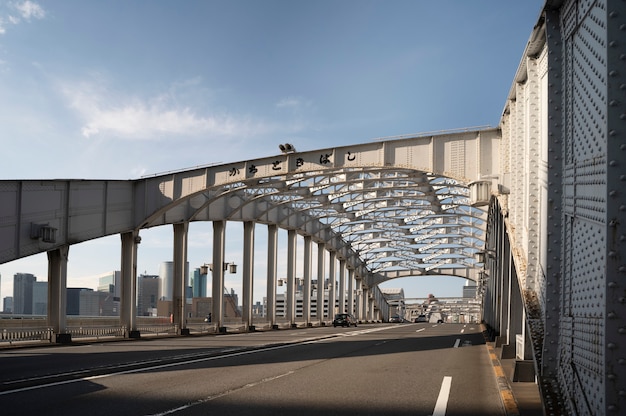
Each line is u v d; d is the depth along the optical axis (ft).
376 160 103.71
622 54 15.39
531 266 38.22
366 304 301.63
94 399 31.17
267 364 52.26
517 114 52.03
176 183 122.62
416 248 262.88
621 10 15.51
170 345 83.97
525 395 32.81
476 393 35.53
